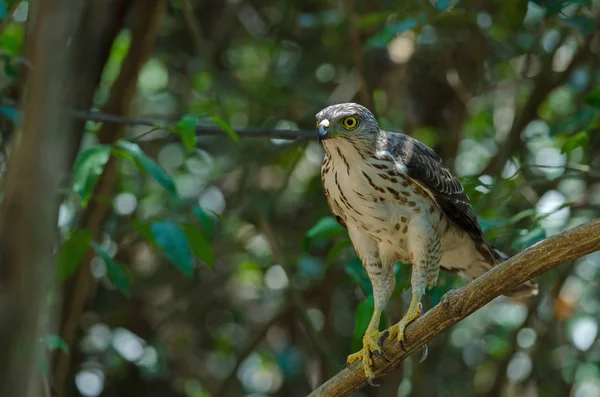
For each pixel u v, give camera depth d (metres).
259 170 13.81
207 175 14.30
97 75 9.41
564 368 13.07
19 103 8.76
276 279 14.55
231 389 13.98
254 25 14.67
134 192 13.91
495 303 14.18
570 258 5.91
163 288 14.59
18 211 3.60
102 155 8.14
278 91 13.71
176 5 13.62
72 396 13.13
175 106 14.91
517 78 13.81
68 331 10.79
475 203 9.84
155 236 8.40
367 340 7.46
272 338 14.76
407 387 12.05
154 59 14.90
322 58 14.04
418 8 11.77
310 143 13.62
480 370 13.96
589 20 10.09
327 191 8.41
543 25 11.97
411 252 8.09
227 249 13.71
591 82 11.82
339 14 12.64
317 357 13.20
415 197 8.05
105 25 8.86
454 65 12.51
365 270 8.80
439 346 12.84
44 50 3.62
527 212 8.96
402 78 12.66
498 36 12.38
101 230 11.66
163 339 14.42
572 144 9.13
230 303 14.69
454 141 12.48
